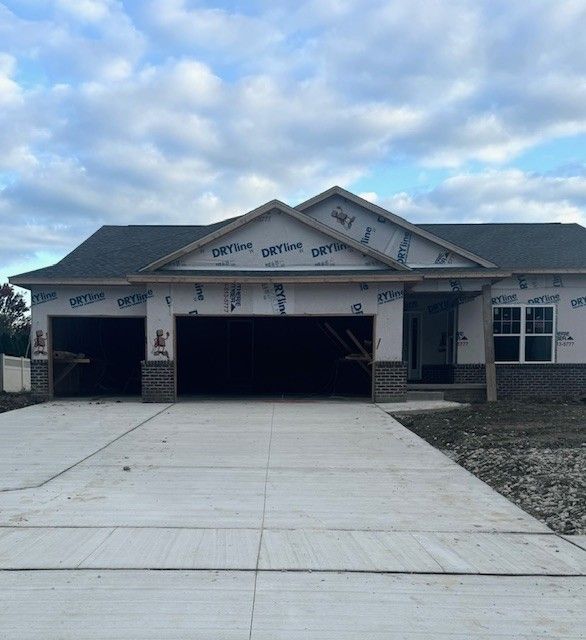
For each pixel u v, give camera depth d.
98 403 16.05
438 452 9.84
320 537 5.73
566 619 4.11
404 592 4.51
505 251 19.27
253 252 16.38
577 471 7.98
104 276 16.80
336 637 3.85
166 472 8.37
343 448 10.09
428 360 19.45
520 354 18.19
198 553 5.25
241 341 22.16
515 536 5.82
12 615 4.09
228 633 3.88
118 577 4.72
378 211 18.00
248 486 7.64
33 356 16.89
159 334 15.98
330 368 21.78
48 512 6.44
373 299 15.88
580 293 18.12
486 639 3.84
